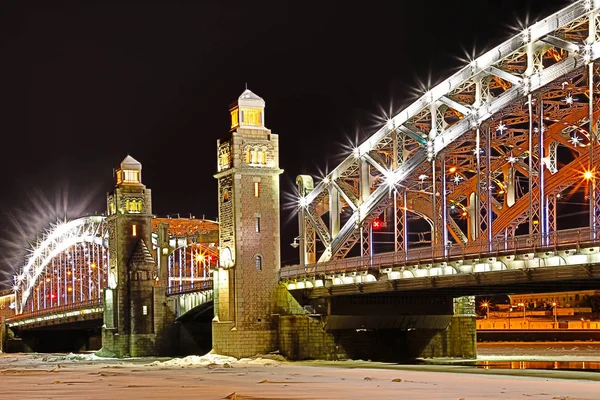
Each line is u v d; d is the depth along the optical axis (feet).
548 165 315.37
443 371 294.05
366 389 217.36
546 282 274.36
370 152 366.02
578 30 284.41
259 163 394.52
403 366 325.42
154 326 497.05
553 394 196.65
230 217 390.63
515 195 349.41
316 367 325.21
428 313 372.58
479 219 306.35
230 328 382.01
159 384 247.50
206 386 236.43
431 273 302.86
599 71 274.36
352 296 366.02
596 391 204.13
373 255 333.62
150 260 505.25
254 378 270.05
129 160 524.93
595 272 247.09
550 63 330.34
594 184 253.24
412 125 344.28
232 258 386.52
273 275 389.80
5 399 199.41
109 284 517.14
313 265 368.89
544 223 270.05
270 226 392.88
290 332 369.30
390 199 355.36
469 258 284.41
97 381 266.77
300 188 399.85
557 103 300.40
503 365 335.67
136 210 514.27
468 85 327.26
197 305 472.03
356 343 375.45
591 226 249.34
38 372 339.98
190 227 623.36
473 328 391.24
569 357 400.47
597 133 296.30
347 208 421.18
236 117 402.93
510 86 317.83
